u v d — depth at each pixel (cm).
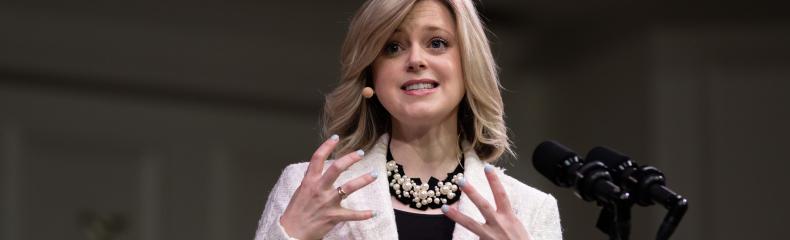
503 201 439
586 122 1431
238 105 1334
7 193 1202
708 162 1302
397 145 512
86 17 1238
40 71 1232
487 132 517
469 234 475
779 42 1316
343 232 477
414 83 488
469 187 438
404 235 482
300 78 1349
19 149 1218
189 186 1291
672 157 1297
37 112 1235
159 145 1286
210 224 1291
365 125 516
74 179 1240
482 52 502
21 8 1211
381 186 491
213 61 1306
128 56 1264
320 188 441
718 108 1309
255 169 1332
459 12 497
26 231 1205
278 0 1283
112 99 1271
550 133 1468
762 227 1288
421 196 495
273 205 496
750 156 1302
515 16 1362
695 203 1291
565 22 1365
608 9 1317
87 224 1233
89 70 1250
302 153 1359
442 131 510
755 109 1309
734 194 1295
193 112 1309
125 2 1241
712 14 1312
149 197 1267
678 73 1314
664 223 436
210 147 1311
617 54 1377
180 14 1270
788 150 1299
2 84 1223
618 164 465
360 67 496
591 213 1338
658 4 1294
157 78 1282
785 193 1296
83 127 1253
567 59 1445
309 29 1334
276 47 1332
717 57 1318
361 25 497
